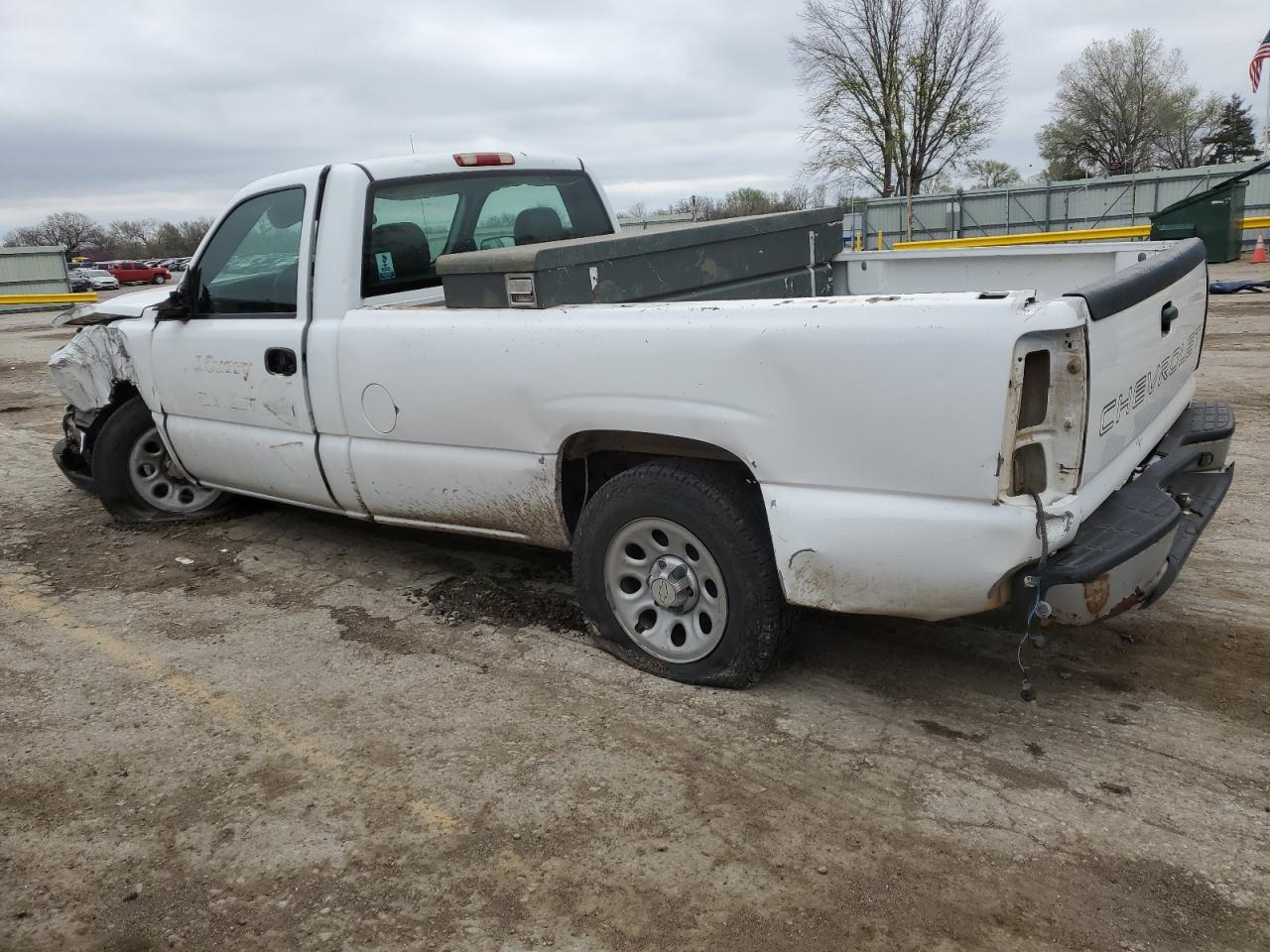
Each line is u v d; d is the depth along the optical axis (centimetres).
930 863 251
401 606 432
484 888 250
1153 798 272
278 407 439
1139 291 291
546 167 510
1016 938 225
